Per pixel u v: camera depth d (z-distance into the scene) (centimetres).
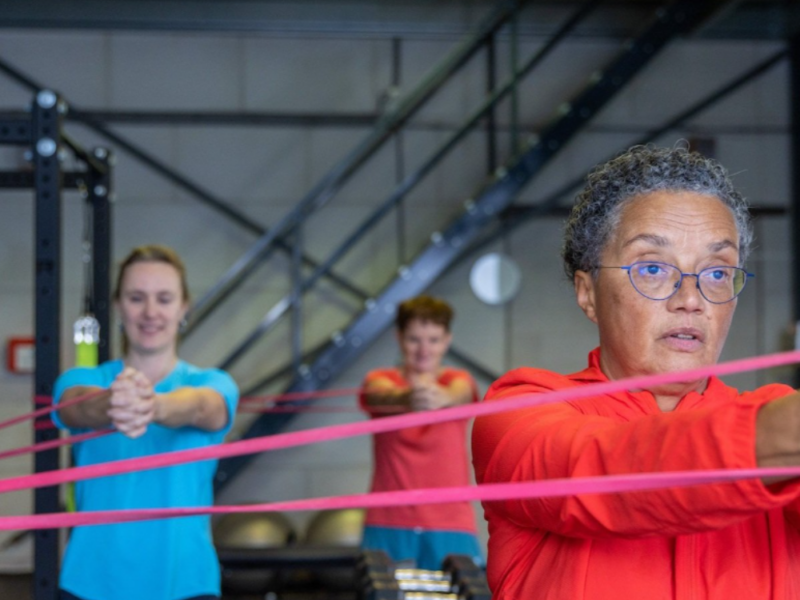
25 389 687
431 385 374
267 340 716
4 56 697
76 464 251
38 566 280
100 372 265
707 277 108
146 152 707
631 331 109
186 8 695
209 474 254
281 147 718
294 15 704
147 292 264
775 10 709
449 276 726
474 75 731
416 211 726
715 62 740
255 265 713
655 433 79
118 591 241
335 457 704
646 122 736
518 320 728
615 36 732
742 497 72
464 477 392
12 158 682
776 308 732
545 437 92
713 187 111
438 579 337
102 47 704
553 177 730
